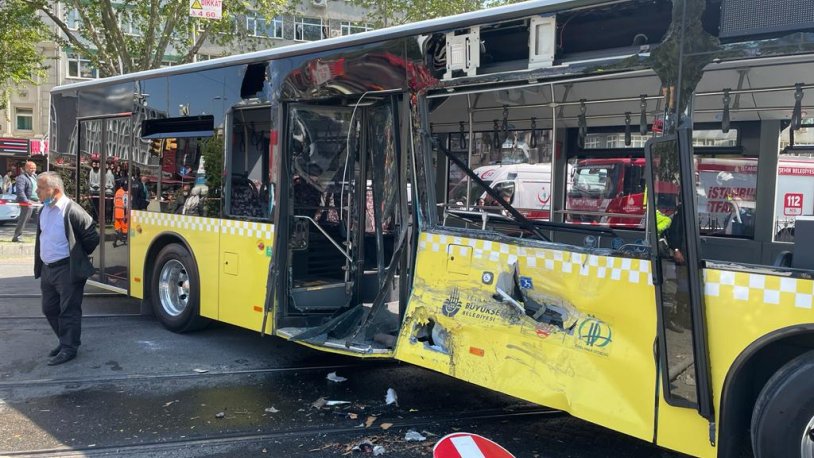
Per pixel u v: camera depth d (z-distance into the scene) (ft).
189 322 22.61
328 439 14.47
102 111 25.96
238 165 20.21
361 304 19.80
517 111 17.75
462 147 17.26
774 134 18.10
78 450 13.61
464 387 18.15
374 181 18.72
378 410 16.29
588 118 18.45
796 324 9.86
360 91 16.51
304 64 17.89
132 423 15.14
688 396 10.91
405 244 16.37
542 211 19.69
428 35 14.74
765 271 10.20
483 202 18.15
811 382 9.93
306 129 19.06
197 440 14.25
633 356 11.80
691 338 10.81
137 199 24.50
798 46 9.83
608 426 12.03
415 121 15.33
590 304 12.45
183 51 76.13
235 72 20.18
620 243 14.26
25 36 73.10
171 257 23.11
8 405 16.06
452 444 11.78
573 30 12.35
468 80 13.96
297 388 17.85
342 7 119.14
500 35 13.43
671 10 11.12
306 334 18.06
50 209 19.29
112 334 23.12
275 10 74.02
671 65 11.04
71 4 67.46
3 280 33.65
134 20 73.61
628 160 19.42
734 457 10.94
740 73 13.91
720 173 19.11
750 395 11.01
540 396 13.01
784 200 18.37
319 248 19.81
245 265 19.99
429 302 15.23
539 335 13.16
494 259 14.07
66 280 19.33
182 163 22.39
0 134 115.85
